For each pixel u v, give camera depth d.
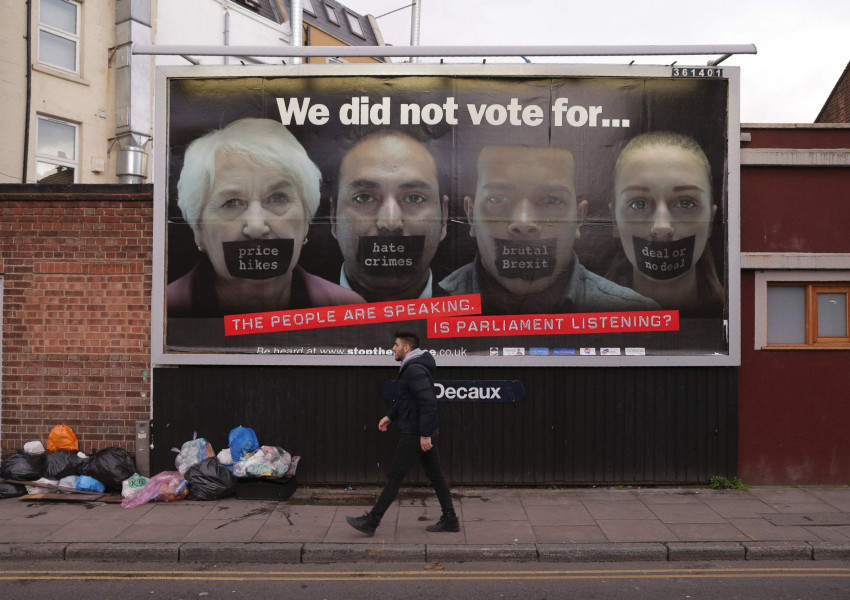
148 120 16.34
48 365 7.83
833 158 7.75
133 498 6.93
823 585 5.15
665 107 7.59
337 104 7.62
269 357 7.56
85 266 7.83
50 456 7.49
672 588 5.09
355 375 7.61
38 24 14.53
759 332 7.77
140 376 7.80
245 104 7.64
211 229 7.62
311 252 7.61
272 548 5.69
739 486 7.54
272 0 21.36
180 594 4.97
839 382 7.76
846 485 7.70
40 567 5.54
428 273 7.57
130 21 15.91
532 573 5.41
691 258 7.58
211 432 7.64
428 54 7.45
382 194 7.58
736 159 7.57
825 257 7.71
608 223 7.59
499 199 7.58
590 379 7.60
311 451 7.61
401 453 5.99
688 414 7.62
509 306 7.56
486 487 7.58
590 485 7.60
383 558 5.68
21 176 14.09
